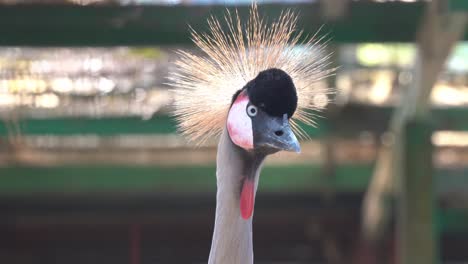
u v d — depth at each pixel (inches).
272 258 620.7
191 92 206.4
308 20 374.0
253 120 190.4
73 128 481.7
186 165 532.1
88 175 533.6
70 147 523.2
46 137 508.7
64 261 608.4
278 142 187.0
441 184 538.3
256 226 609.3
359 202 570.9
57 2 390.6
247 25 221.6
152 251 612.1
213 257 197.9
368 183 530.0
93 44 397.1
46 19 392.2
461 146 538.3
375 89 502.9
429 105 443.2
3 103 475.8
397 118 460.1
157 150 526.9
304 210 572.4
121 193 550.9
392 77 493.7
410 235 455.5
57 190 535.2
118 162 533.0
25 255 607.5
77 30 396.5
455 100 502.0
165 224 598.2
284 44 207.0
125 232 602.2
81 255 608.4
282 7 331.3
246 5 323.9
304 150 532.1
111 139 522.0
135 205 574.6
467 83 498.6
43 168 533.6
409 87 434.0
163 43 389.7
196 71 206.2
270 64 204.8
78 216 575.2
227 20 277.3
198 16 375.6
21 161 530.9
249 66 203.9
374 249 546.3
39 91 476.1
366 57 489.4
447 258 624.7
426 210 452.4
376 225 526.3
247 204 195.6
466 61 496.7
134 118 480.1
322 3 372.5
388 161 486.3
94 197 569.3
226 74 204.4
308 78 210.2
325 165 524.4
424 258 455.5
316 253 619.8
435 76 409.4
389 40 397.4
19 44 398.6
